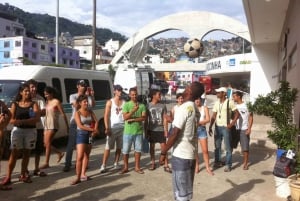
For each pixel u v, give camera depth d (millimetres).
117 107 8812
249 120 9203
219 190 7398
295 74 11625
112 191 7180
